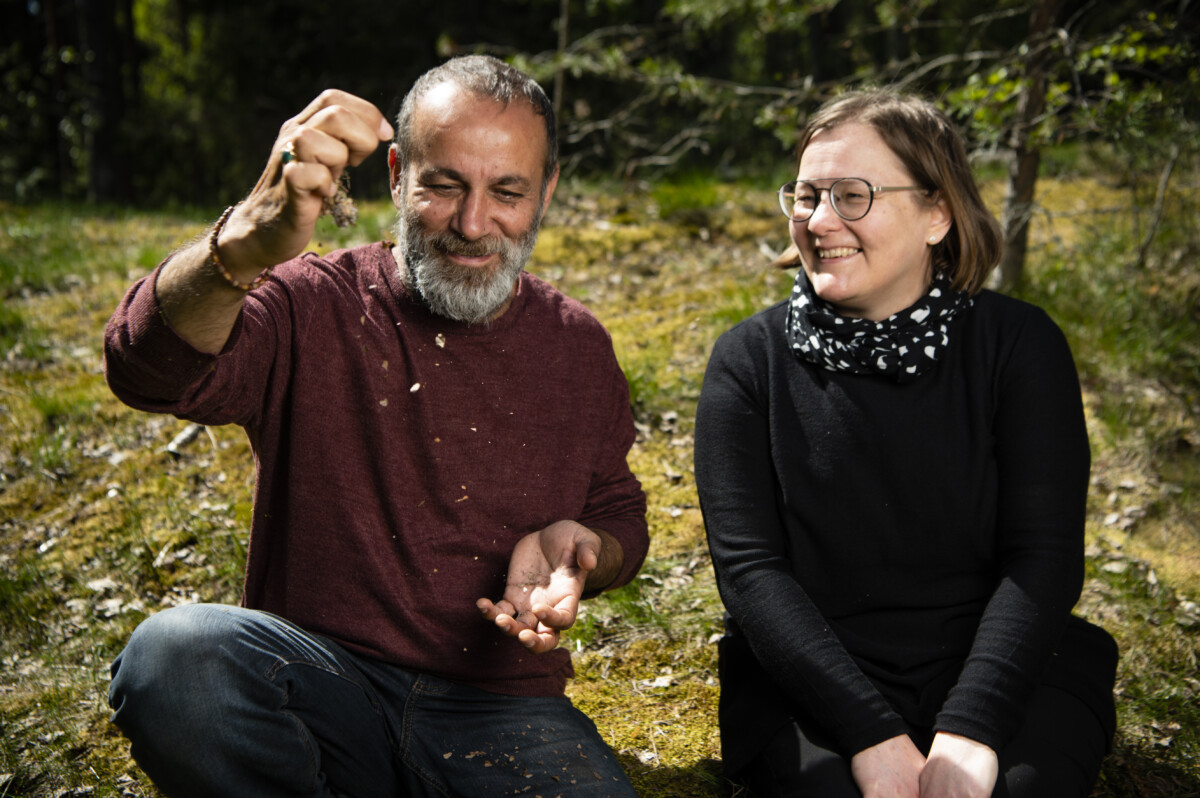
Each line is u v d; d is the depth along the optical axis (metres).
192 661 1.64
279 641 1.74
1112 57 4.17
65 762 2.43
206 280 1.57
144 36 23.59
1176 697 2.62
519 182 1.82
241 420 1.88
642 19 12.05
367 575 1.87
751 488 2.08
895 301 2.06
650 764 2.34
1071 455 1.99
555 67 5.73
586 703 2.61
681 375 4.31
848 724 1.83
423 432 1.91
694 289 5.31
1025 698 1.83
